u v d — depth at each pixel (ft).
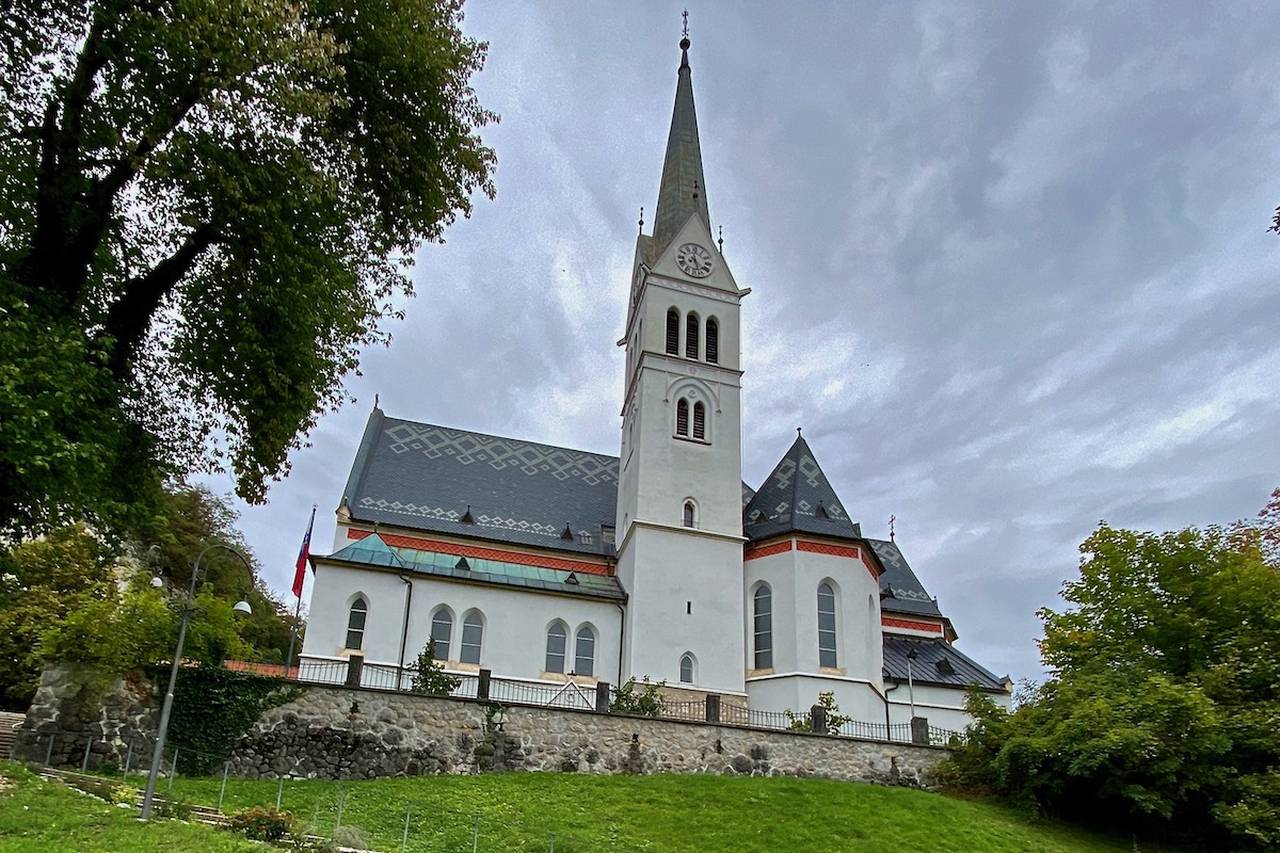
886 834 93.76
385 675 139.33
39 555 141.59
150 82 72.18
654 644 155.53
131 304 80.53
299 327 83.20
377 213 91.56
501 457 193.67
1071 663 125.59
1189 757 103.14
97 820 63.26
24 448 62.23
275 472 90.53
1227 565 120.26
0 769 74.74
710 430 174.19
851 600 160.66
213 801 86.89
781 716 148.05
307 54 72.13
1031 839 99.50
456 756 106.63
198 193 76.79
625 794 100.01
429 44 86.53
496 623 155.74
